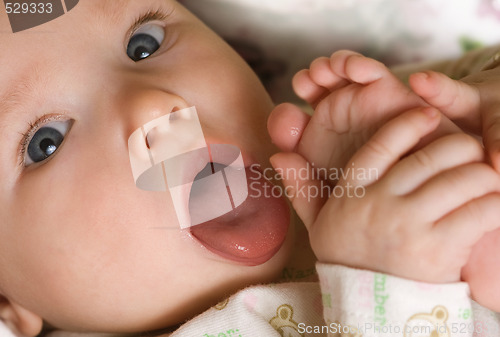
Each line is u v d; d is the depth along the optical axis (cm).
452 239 27
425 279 28
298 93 30
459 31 42
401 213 28
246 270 32
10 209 32
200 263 32
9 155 32
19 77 32
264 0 43
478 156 28
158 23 35
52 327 37
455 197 27
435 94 29
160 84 33
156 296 32
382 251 28
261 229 32
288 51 43
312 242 29
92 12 33
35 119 32
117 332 34
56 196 32
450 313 28
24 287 34
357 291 28
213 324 32
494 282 28
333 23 43
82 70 32
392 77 29
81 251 32
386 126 28
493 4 42
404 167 28
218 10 43
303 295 32
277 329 32
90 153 31
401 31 43
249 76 35
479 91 29
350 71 29
